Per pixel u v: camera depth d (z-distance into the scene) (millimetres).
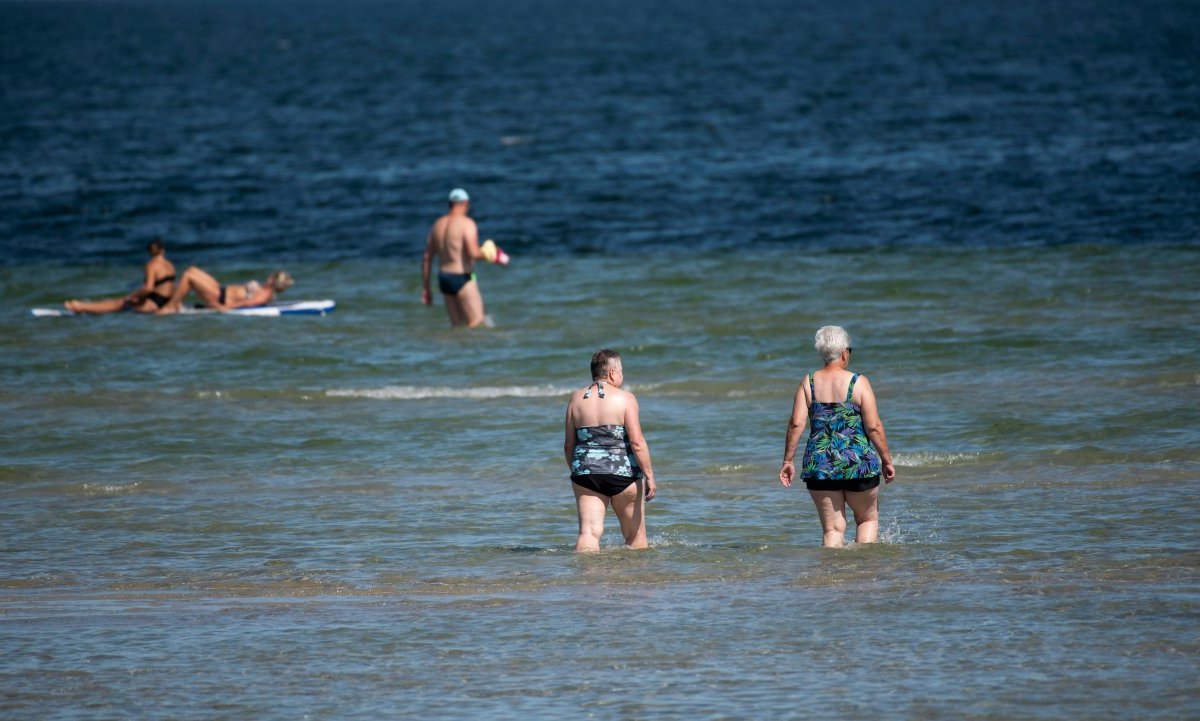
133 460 53625
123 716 25406
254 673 27922
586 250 109000
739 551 38625
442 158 181500
